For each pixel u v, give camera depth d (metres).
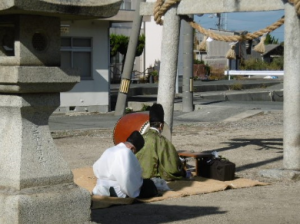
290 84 10.55
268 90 35.75
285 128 10.81
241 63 53.28
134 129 10.63
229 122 21.39
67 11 6.10
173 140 16.41
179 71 41.16
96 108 26.53
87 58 26.38
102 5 6.30
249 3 10.84
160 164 9.68
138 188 8.88
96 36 26.38
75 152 14.35
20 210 5.94
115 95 32.19
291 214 8.14
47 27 6.28
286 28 10.47
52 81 6.19
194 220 7.82
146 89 35.50
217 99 31.50
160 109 9.90
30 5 5.84
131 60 24.30
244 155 13.68
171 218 7.93
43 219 6.09
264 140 16.16
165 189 9.49
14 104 6.19
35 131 6.31
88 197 6.42
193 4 11.49
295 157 10.84
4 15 6.21
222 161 10.59
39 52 6.22
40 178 6.21
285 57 10.54
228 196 9.36
